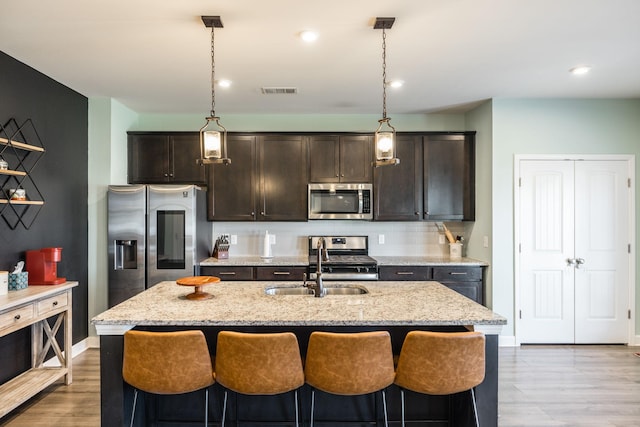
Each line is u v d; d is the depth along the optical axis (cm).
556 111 390
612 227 392
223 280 393
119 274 373
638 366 337
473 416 195
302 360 203
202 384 179
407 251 457
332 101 399
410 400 221
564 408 264
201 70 312
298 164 424
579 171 391
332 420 219
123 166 410
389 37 254
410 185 425
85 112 378
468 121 444
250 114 450
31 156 305
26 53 277
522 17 227
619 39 256
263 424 219
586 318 391
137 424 209
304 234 457
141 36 250
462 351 173
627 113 390
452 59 290
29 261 285
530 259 391
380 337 174
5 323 232
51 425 240
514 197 388
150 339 172
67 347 294
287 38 254
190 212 375
